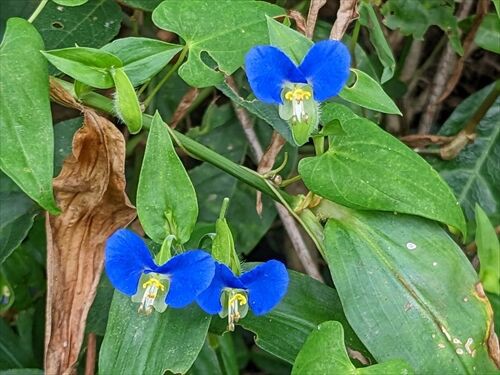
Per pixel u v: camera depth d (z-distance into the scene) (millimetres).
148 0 172
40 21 167
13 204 168
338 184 135
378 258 137
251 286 122
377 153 135
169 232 125
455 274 137
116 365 131
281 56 119
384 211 140
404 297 135
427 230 139
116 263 116
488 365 135
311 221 143
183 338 131
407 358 133
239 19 140
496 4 164
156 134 124
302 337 144
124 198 142
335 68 121
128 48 132
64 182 140
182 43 175
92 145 138
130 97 125
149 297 118
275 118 149
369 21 173
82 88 134
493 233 150
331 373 124
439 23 185
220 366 186
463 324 135
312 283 149
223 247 127
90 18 169
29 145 119
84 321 142
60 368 140
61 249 142
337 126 131
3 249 165
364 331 134
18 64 122
